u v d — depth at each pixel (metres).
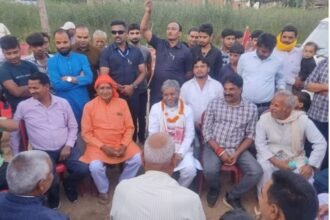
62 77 5.16
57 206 4.58
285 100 4.27
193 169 4.56
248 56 5.34
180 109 4.77
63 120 4.64
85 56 5.38
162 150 2.79
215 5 17.78
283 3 23.88
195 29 6.60
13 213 2.38
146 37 5.75
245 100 4.77
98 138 4.76
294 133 4.38
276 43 5.78
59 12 15.98
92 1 17.30
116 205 2.69
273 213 1.91
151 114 4.82
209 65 5.60
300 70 5.96
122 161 4.70
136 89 5.66
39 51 5.45
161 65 5.67
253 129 4.70
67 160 4.59
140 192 2.63
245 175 4.55
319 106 4.79
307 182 1.91
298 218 1.85
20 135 4.62
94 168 4.51
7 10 15.88
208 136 4.73
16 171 2.41
